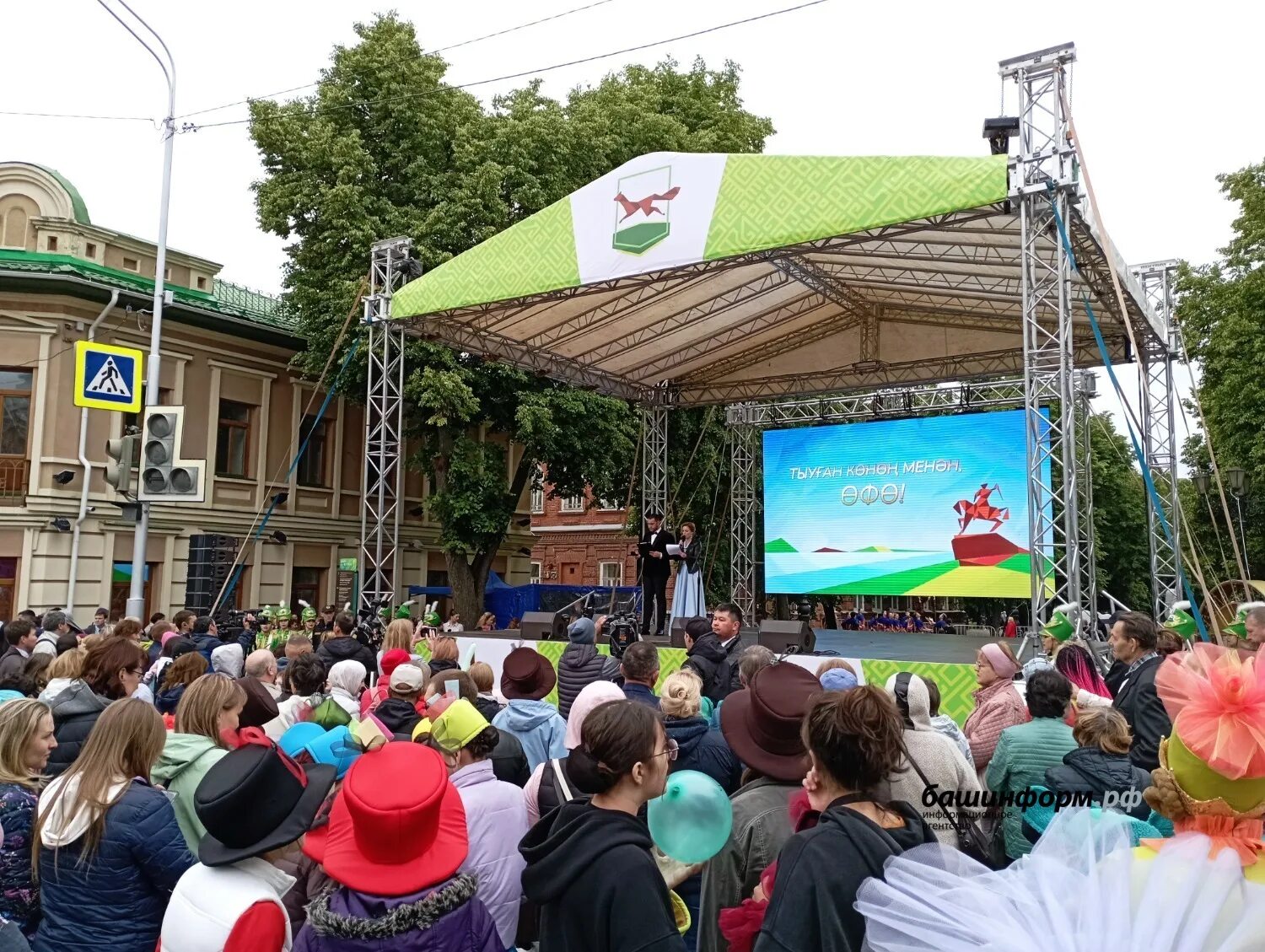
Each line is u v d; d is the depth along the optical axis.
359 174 15.90
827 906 1.75
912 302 14.05
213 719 3.11
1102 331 12.80
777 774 2.60
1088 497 11.60
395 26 16.84
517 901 2.93
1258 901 1.50
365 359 15.68
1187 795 1.69
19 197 15.78
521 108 17.52
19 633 7.45
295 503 18.39
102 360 9.54
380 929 1.99
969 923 1.57
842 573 14.77
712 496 21.11
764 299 13.40
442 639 5.95
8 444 14.80
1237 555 9.52
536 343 13.33
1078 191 7.73
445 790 2.21
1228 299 19.56
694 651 5.86
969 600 24.75
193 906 2.11
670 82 20.73
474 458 16.75
